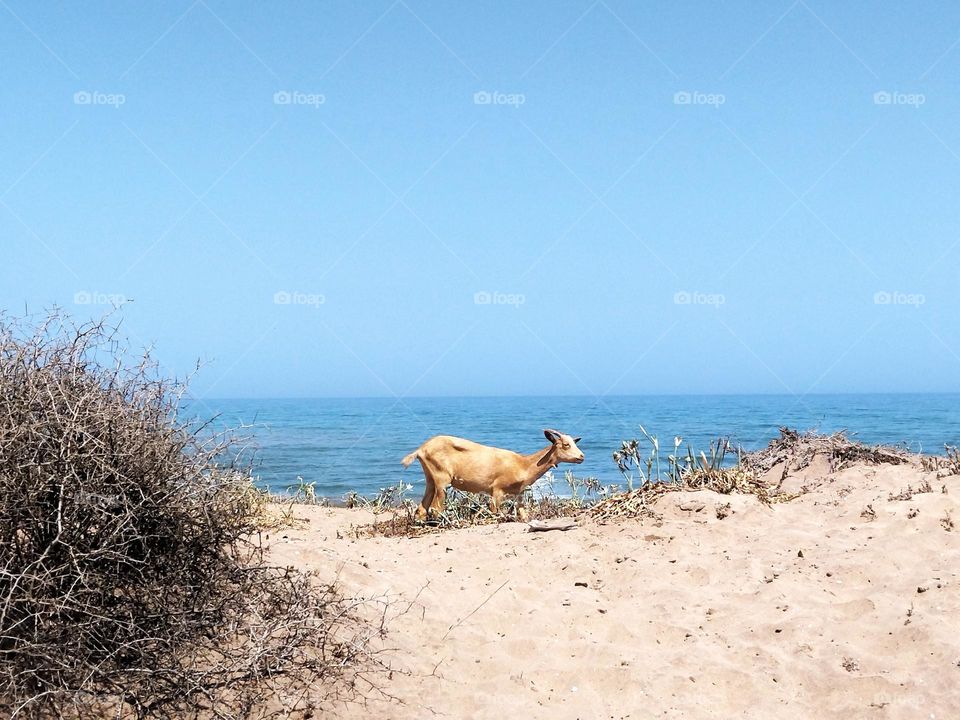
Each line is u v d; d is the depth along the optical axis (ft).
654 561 23.25
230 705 14.48
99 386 14.32
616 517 27.58
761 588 20.74
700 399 521.24
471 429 163.53
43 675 12.91
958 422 162.40
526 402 494.18
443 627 19.25
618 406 343.46
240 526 15.16
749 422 172.24
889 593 19.40
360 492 61.16
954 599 18.52
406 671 16.89
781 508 27.81
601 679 16.88
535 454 35.78
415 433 150.41
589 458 82.79
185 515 14.06
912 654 16.69
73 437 13.32
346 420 212.43
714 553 23.54
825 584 20.65
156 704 13.71
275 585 16.85
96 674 13.32
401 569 22.95
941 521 23.43
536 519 32.09
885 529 23.56
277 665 15.34
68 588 13.01
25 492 12.80
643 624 19.48
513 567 23.54
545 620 19.89
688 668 17.13
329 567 21.31
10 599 12.58
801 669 16.76
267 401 596.70
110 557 13.07
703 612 20.02
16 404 13.32
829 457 35.76
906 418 184.14
